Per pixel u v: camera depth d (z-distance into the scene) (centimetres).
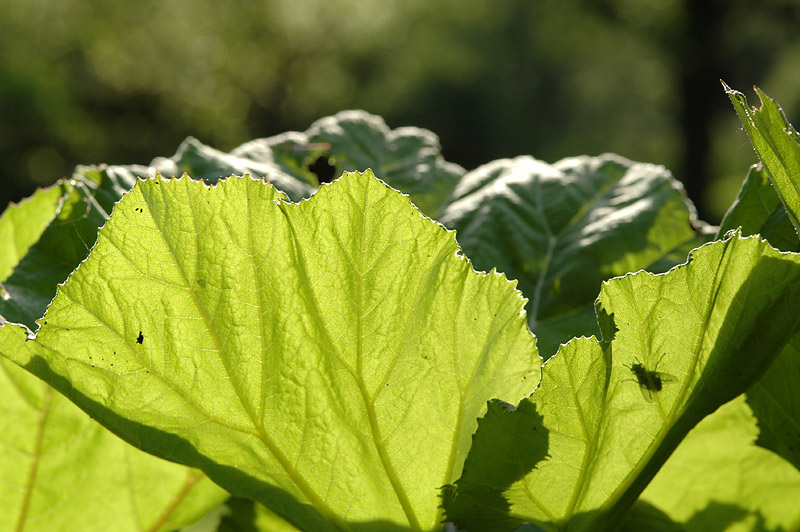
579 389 47
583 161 67
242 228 47
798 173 48
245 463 48
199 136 872
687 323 48
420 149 68
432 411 48
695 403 48
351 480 48
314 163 65
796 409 53
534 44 1026
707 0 806
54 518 55
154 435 48
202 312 47
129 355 47
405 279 47
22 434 54
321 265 47
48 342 47
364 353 48
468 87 1049
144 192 47
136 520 56
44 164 726
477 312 48
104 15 810
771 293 48
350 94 967
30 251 56
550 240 63
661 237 62
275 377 48
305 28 921
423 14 1009
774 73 872
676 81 861
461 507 49
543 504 49
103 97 814
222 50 884
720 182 817
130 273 47
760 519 56
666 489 56
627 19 873
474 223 63
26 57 745
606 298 48
